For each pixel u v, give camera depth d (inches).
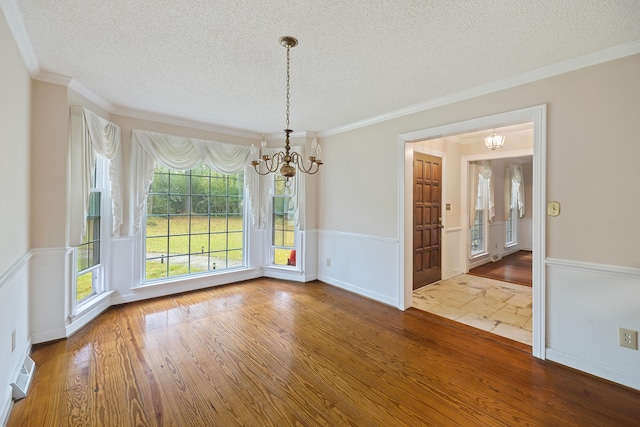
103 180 131.2
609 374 81.7
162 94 116.4
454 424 65.7
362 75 98.3
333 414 68.6
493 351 98.4
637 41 76.1
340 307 138.5
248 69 94.7
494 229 255.6
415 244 164.9
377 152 146.9
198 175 165.8
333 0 61.8
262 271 190.4
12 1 63.0
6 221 70.6
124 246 138.3
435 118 122.6
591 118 84.4
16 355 80.0
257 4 63.6
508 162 276.1
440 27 71.5
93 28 73.0
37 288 98.2
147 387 77.7
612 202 81.4
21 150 83.8
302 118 148.0
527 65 90.6
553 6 63.3
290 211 185.5
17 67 77.7
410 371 86.4
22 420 65.6
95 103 120.7
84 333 108.3
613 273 81.1
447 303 144.9
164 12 66.5
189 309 133.8
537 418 67.7
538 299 94.0
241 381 80.8
